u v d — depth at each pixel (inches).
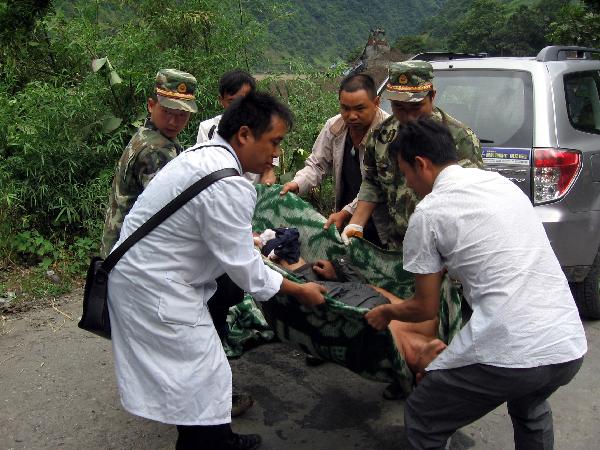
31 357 163.5
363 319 107.3
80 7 287.7
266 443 129.7
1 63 283.4
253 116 96.0
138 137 128.4
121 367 98.3
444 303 119.6
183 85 125.5
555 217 163.8
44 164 227.3
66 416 139.2
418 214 97.1
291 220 157.2
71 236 232.7
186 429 101.6
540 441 103.6
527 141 166.6
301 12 1366.9
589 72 195.6
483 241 93.5
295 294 108.1
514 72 178.9
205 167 93.4
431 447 101.5
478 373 93.4
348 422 136.9
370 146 144.9
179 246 94.8
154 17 280.7
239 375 154.9
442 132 101.0
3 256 214.2
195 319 96.1
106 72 244.4
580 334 95.4
